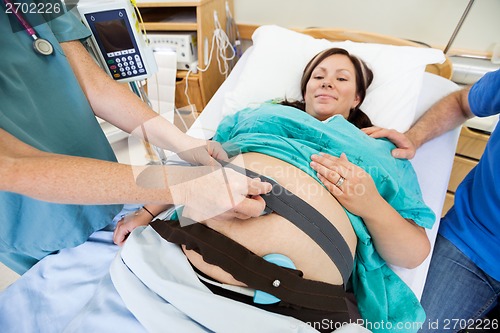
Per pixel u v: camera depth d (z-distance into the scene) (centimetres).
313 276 60
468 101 87
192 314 49
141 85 89
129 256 58
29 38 57
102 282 61
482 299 76
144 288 54
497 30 111
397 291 68
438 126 95
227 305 49
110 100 68
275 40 120
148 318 50
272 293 52
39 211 61
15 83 55
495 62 111
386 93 103
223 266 54
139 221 74
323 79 95
